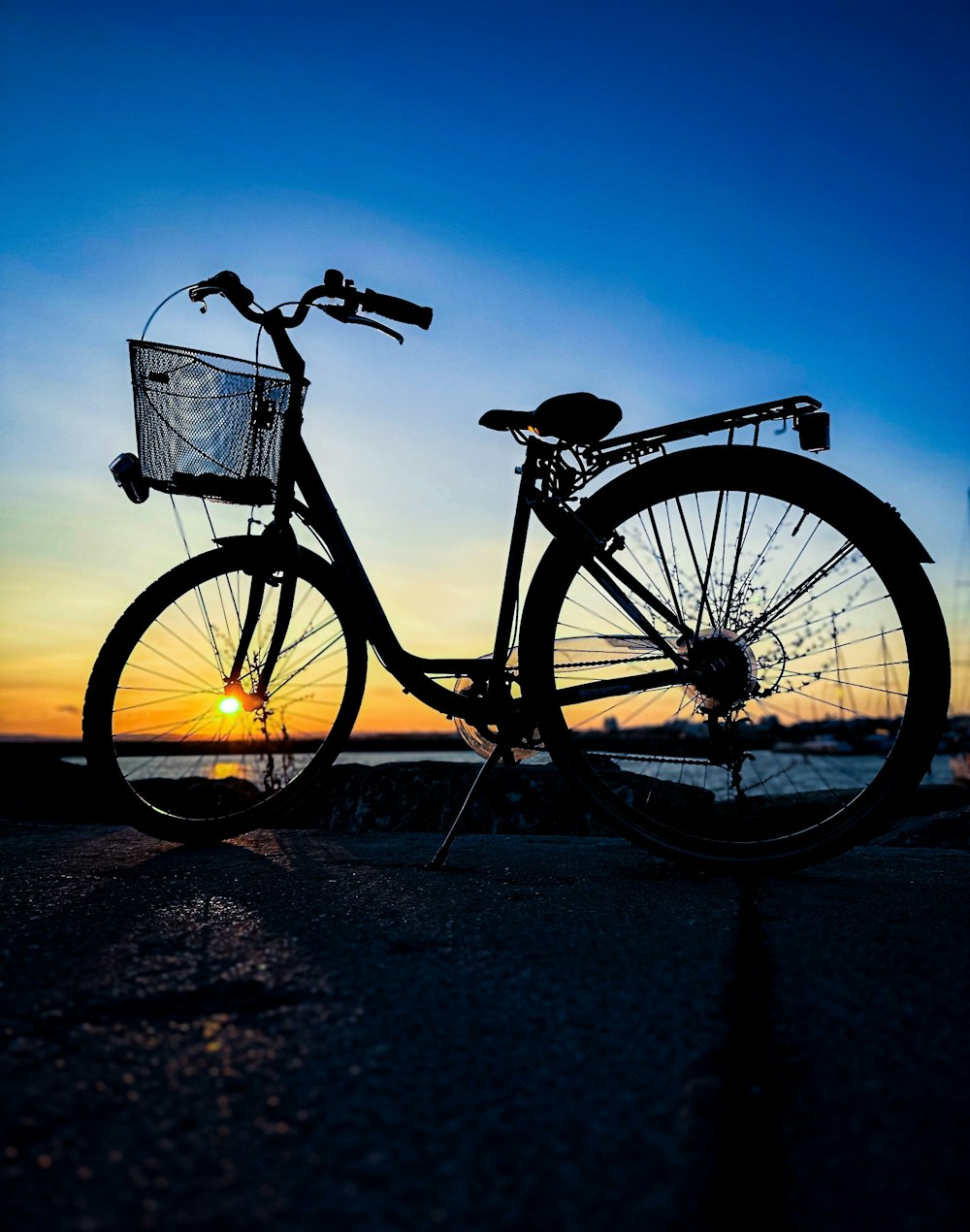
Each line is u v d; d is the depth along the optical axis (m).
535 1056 1.07
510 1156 0.86
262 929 1.61
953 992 1.26
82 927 1.63
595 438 2.19
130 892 1.91
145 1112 0.95
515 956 1.44
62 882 2.02
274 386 2.37
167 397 2.31
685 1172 0.83
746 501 2.13
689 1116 0.93
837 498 2.04
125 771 2.46
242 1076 1.03
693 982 1.30
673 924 1.62
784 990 1.27
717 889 1.94
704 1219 0.77
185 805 3.38
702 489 2.14
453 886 1.96
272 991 1.29
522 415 2.20
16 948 1.50
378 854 2.39
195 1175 0.84
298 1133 0.91
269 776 2.69
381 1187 0.82
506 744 2.26
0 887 1.97
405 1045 1.11
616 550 2.20
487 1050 1.09
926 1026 1.14
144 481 2.33
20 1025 1.17
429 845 2.55
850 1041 1.10
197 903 1.81
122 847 2.50
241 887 1.96
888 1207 0.79
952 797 3.71
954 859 2.35
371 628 2.36
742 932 1.55
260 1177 0.83
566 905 1.77
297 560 2.57
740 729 2.17
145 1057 1.08
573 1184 0.82
